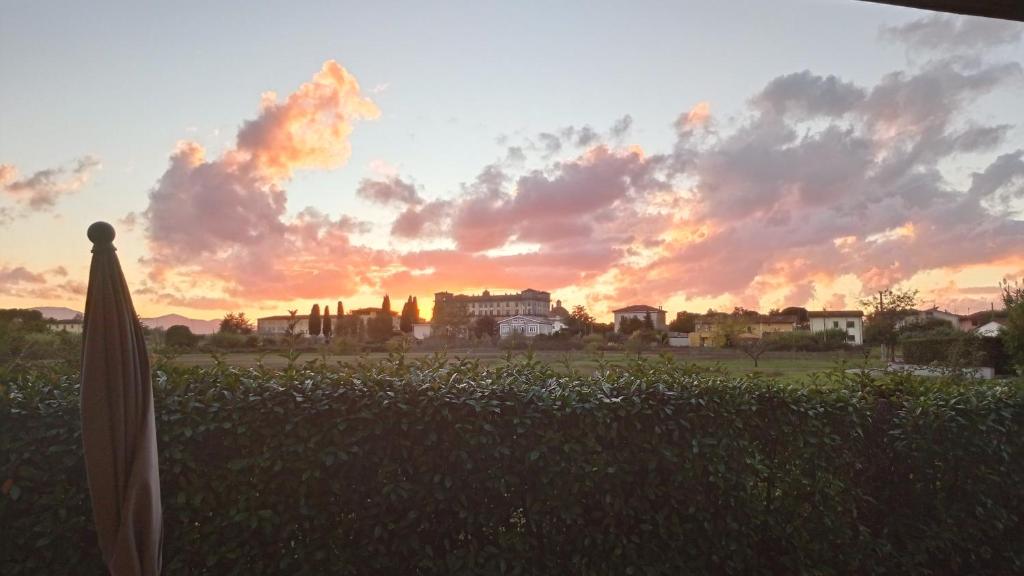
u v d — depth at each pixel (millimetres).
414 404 4066
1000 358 16172
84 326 2994
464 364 4590
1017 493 4754
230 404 3916
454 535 4148
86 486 3820
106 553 2840
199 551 3898
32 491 3785
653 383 4496
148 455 2951
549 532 4168
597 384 4477
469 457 4074
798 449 4504
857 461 4645
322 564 3996
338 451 3916
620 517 4277
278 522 3924
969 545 4703
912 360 17969
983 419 4742
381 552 3988
